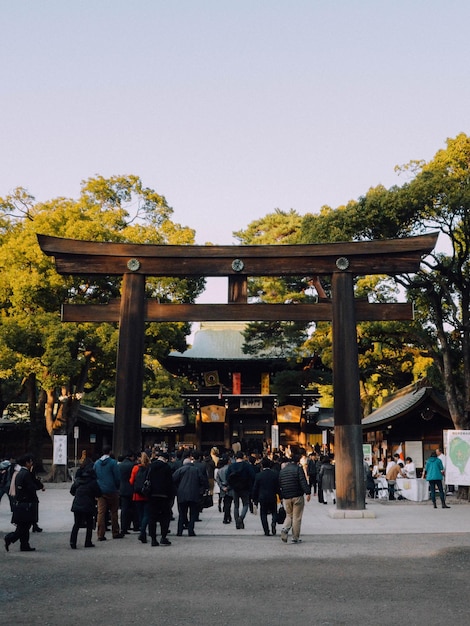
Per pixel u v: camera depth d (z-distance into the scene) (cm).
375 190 2992
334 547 1516
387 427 3794
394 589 1047
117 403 2188
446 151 3061
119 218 4575
